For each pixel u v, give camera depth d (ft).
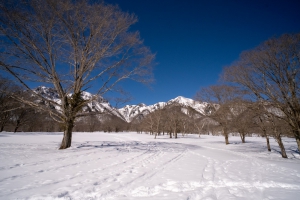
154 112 177.37
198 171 21.58
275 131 43.19
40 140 65.51
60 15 32.73
